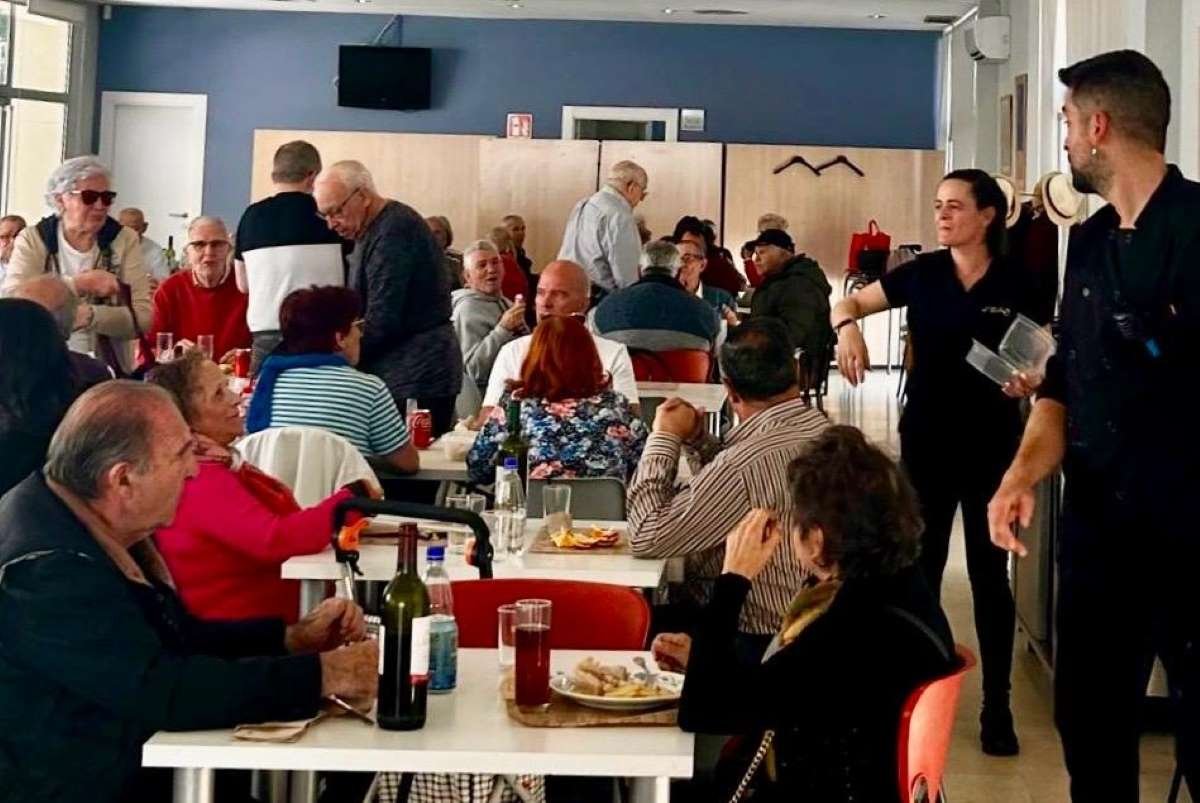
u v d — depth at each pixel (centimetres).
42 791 219
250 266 561
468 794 292
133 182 1567
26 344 291
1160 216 272
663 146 1526
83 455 226
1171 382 274
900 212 1529
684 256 866
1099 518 288
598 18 1534
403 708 227
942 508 434
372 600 352
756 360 336
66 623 218
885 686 228
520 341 558
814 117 1553
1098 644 292
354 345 463
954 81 1452
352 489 375
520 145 1523
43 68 1484
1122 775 294
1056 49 878
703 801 272
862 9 1419
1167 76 578
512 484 362
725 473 332
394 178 1542
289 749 217
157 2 1514
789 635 245
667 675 257
